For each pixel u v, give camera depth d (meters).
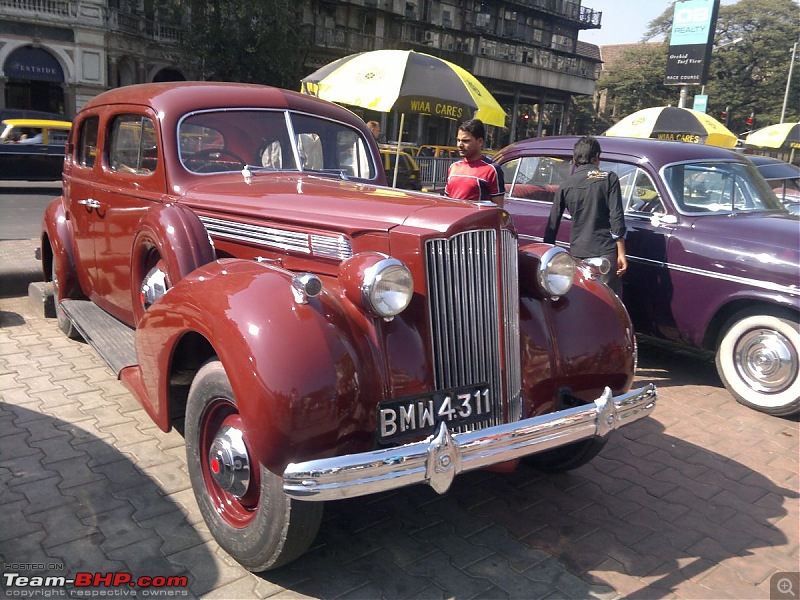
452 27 42.69
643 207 5.34
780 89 49.19
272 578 2.61
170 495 3.12
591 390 3.15
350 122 4.36
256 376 2.26
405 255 2.57
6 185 15.94
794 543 3.05
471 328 2.67
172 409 3.18
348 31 37.19
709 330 5.02
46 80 27.03
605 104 66.00
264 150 3.94
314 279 2.38
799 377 4.49
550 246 3.20
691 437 4.22
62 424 3.78
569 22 51.38
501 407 2.79
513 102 49.06
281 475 2.29
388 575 2.67
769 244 4.62
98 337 4.02
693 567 2.83
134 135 3.98
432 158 20.41
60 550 2.67
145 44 30.97
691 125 10.87
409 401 2.52
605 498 3.39
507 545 2.93
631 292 5.33
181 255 3.09
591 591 2.64
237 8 25.44
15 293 6.58
